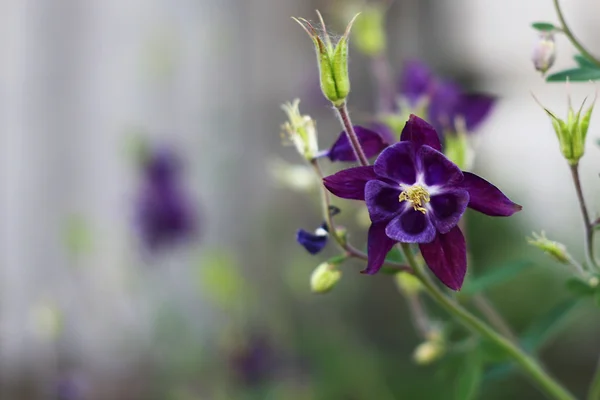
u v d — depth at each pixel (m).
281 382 0.86
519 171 1.07
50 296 1.06
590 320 0.92
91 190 1.17
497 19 1.17
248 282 1.01
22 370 1.09
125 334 1.04
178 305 1.00
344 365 0.87
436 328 0.51
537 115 1.09
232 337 0.82
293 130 0.41
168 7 1.18
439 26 1.20
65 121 1.17
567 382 0.93
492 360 0.47
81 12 1.17
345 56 0.39
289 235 1.10
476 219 0.95
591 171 0.97
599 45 1.09
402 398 0.85
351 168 0.39
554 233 0.95
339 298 1.00
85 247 0.92
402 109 0.51
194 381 0.92
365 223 0.51
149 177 0.80
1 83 1.14
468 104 0.52
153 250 0.82
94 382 1.03
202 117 1.16
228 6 1.20
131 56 1.17
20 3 1.14
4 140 1.15
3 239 1.15
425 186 0.38
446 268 0.39
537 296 0.90
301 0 1.20
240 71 1.20
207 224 1.07
